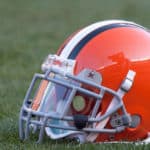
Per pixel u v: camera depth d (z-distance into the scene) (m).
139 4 75.12
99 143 16.28
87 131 16.06
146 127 16.80
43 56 39.31
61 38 49.69
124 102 16.27
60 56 16.33
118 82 16.17
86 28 16.83
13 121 20.00
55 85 16.17
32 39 48.94
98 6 75.06
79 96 17.12
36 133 17.59
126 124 16.14
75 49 16.30
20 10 71.06
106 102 16.02
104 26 16.75
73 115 15.88
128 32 16.72
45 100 16.30
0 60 37.69
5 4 75.81
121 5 74.81
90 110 16.06
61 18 64.75
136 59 16.38
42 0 80.44
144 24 58.75
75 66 16.06
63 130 16.67
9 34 52.28
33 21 62.22
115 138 16.55
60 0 81.44
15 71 33.19
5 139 18.11
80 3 78.38
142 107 16.55
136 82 16.31
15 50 41.88
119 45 16.39
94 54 16.19
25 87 27.56
